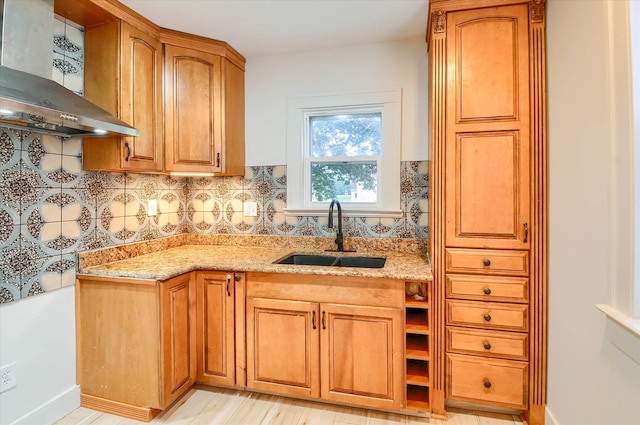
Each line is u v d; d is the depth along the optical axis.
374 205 2.35
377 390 1.74
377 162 2.36
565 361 1.47
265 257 2.16
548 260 1.64
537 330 1.66
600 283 1.20
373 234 2.33
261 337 1.89
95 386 1.84
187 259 2.10
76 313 1.84
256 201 2.55
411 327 1.81
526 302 1.67
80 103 1.45
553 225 1.59
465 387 1.75
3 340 1.52
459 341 1.75
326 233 2.43
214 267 1.92
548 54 1.62
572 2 1.39
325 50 2.38
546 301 1.65
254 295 1.90
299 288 1.83
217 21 1.99
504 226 1.69
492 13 1.69
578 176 1.36
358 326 1.75
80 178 1.85
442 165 1.76
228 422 1.75
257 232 2.56
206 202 2.63
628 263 1.05
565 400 1.46
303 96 2.43
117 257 2.04
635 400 0.98
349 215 2.37
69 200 1.80
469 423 1.74
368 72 2.31
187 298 1.92
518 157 1.67
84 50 1.84
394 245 2.28
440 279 1.77
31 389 1.63
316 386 1.82
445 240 1.76
